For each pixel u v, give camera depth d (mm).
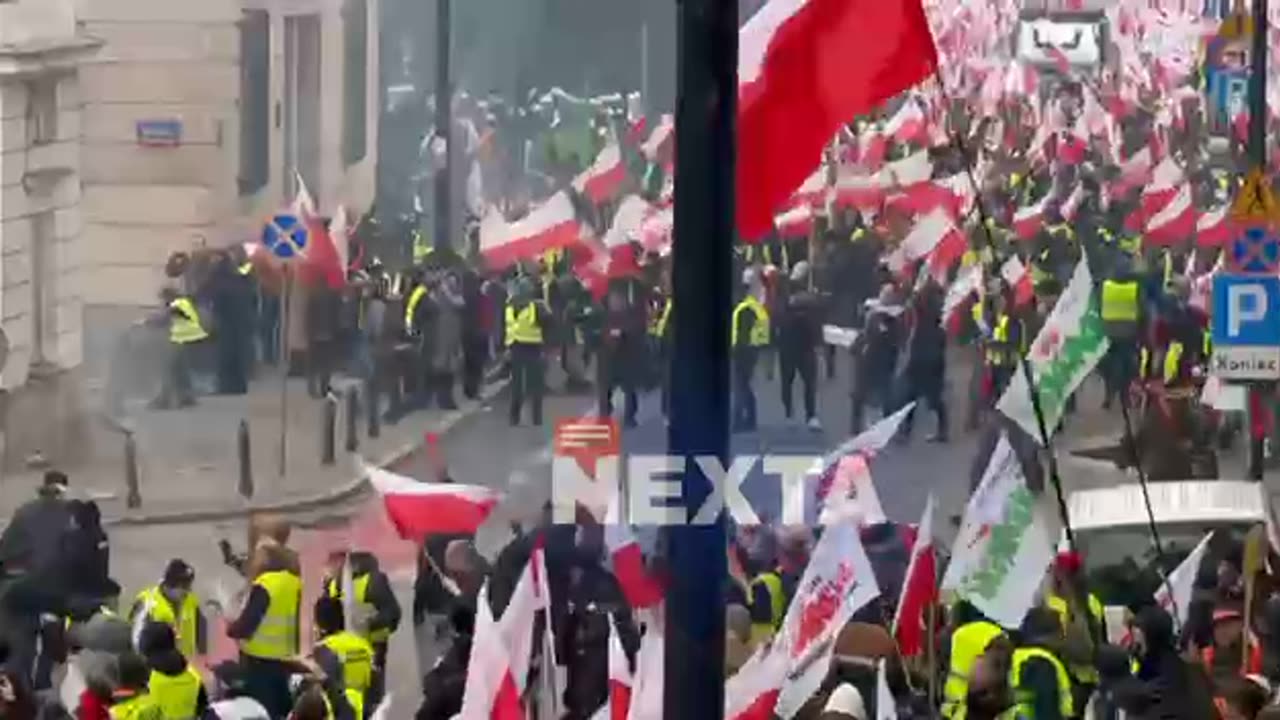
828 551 25922
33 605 42156
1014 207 101188
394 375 81750
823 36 23656
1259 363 45281
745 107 23672
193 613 39344
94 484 68062
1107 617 37281
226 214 97000
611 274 82812
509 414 81562
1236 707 29156
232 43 96688
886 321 75500
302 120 105250
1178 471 63469
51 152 77562
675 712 20469
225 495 66688
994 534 28375
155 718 31750
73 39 78688
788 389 79000
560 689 34688
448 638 38406
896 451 71750
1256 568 36469
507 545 41500
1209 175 102375
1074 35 149000
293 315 81250
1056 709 29500
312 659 36031
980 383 73500
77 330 78688
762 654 26547
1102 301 75188
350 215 98375
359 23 109812
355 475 69062
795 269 90125
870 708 30250
